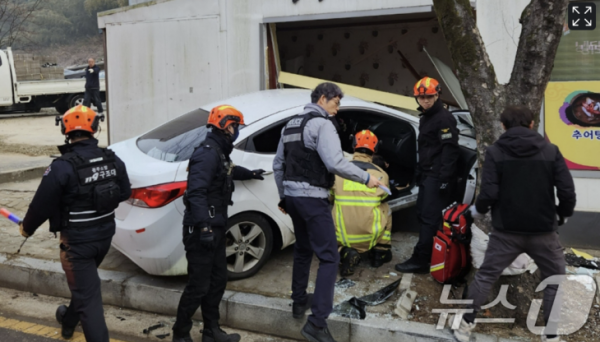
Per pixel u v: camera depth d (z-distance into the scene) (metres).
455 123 4.25
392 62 8.91
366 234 4.36
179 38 7.29
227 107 3.45
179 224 3.99
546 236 3.21
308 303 3.83
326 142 3.37
